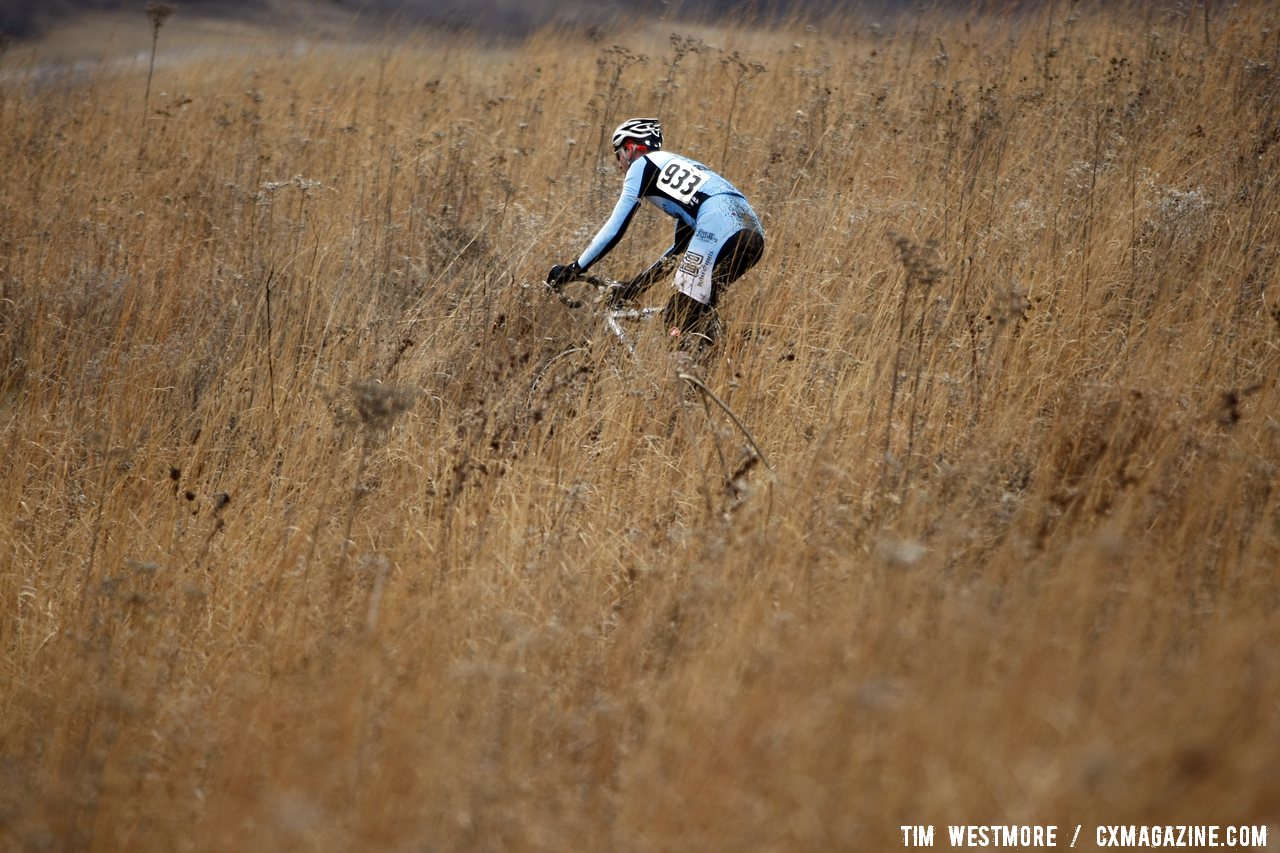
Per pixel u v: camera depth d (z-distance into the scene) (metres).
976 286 20.39
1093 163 23.77
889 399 17.00
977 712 9.70
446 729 11.16
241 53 42.91
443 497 16.42
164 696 13.48
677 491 16.36
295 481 17.94
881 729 9.77
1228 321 18.12
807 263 21.58
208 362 21.58
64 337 22.84
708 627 12.63
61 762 12.39
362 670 11.83
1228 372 17.08
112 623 14.87
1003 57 32.44
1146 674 10.33
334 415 18.42
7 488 19.19
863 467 15.57
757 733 10.22
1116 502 13.95
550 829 10.25
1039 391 17.42
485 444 17.34
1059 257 20.84
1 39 40.47
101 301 23.59
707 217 19.70
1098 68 30.75
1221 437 15.17
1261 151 23.58
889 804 9.23
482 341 20.33
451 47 41.00
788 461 16.20
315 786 10.70
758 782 9.93
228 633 14.92
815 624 12.02
